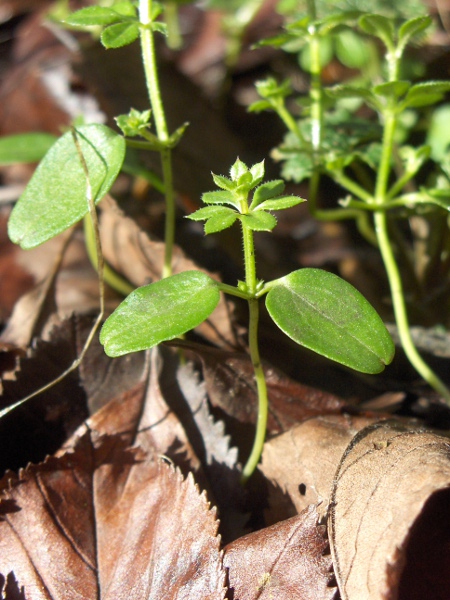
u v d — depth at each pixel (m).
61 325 0.12
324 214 0.15
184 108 0.21
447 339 0.15
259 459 0.11
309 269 0.10
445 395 0.13
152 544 0.10
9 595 0.10
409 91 0.12
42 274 0.17
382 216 0.13
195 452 0.11
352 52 0.17
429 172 0.18
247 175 0.09
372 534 0.09
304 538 0.10
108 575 0.10
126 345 0.09
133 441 0.12
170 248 0.13
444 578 0.09
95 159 0.11
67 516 0.10
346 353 0.09
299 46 0.15
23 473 0.10
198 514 0.10
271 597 0.09
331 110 0.17
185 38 0.25
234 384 0.12
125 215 0.15
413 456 0.10
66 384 0.12
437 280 0.15
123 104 0.20
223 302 0.13
